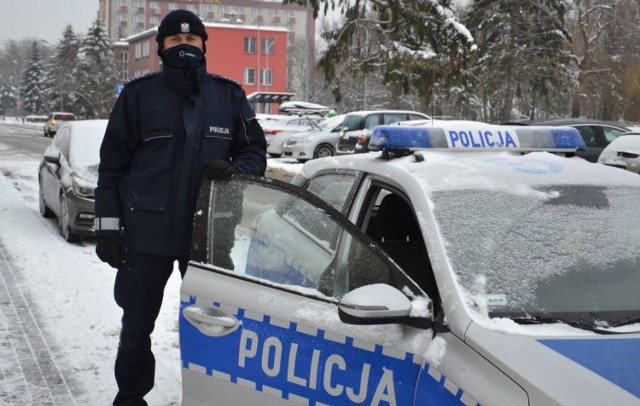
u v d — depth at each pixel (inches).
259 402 104.7
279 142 1052.5
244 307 108.0
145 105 133.3
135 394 142.6
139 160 134.1
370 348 94.5
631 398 78.1
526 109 1691.7
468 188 113.0
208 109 134.6
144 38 3078.2
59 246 341.7
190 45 132.2
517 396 79.2
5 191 531.5
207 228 116.4
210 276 113.6
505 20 1358.3
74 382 175.3
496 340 86.2
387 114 845.2
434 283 108.0
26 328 215.9
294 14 5132.9
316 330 100.1
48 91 3924.7
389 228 146.5
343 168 140.0
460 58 921.5
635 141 450.6
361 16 955.3
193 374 112.8
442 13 915.4
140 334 138.9
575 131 139.5
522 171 121.3
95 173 352.8
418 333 92.4
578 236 108.5
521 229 106.9
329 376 97.3
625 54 1569.9
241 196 117.1
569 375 80.5
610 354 85.3
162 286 137.1
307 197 110.9
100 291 257.3
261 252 112.0
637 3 1596.9
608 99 1566.2
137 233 133.2
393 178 120.0
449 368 86.1
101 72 2974.9
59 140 416.8
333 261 105.4
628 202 118.0
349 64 977.5
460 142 128.9
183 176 132.2
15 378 177.3
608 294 100.9
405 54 913.5
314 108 1162.6
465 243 102.6
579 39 1595.7
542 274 100.8
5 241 348.5
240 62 2736.2
